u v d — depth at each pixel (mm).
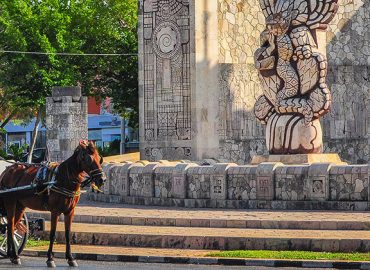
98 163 17703
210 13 34969
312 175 23266
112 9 51906
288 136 26672
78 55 50938
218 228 20938
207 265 17641
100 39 52281
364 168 22828
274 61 26984
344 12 38062
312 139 26500
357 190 22891
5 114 63344
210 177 24641
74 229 21391
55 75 50094
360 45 38281
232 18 35719
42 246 20547
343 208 22922
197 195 24922
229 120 35406
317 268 16922
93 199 28609
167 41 35219
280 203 23562
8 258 19109
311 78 26344
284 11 26516
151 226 21750
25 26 50250
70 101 43625
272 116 27203
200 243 19484
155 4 35500
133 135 67625
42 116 58000
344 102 37750
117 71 52469
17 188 18125
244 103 35844
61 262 18500
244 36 36094
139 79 35719
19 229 18859
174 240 19750
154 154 35438
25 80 50406
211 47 34969
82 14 51625
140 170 26359
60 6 52031
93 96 53219
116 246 20297
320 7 26359
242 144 35688
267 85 27328
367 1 38469
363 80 38188
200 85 34688
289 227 20469
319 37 26578
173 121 35094
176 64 35094
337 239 18328
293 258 17484
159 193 25844
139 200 26312
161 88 35344
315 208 23219
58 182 17750
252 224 20828
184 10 34969
